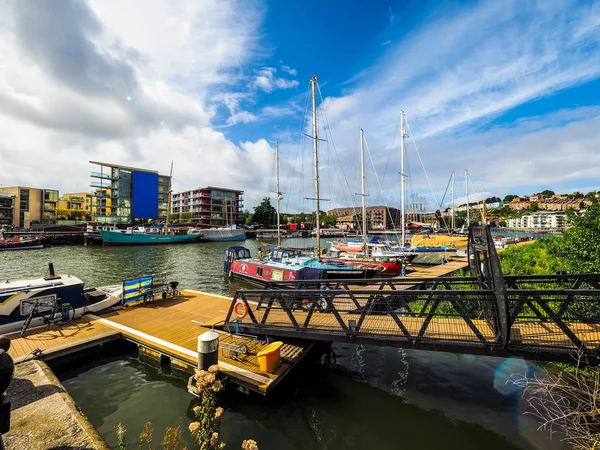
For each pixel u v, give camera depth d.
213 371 4.88
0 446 3.31
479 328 7.66
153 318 10.97
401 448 5.59
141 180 91.44
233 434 5.97
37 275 26.84
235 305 9.62
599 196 15.70
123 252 46.41
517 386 7.45
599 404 5.68
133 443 5.56
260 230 93.19
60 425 4.65
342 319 8.81
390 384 7.88
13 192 88.12
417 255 32.59
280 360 7.78
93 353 9.09
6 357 3.29
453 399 7.12
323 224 131.62
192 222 96.56
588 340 6.32
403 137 33.97
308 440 5.82
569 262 12.41
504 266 18.50
